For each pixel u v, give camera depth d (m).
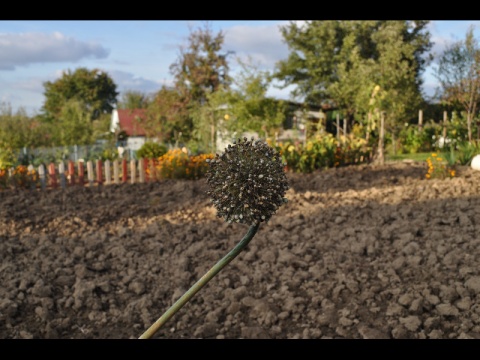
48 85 63.25
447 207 7.91
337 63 37.09
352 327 4.24
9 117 26.69
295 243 6.34
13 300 5.01
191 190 11.13
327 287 4.91
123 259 6.19
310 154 14.45
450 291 4.50
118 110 44.19
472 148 13.93
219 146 24.73
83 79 63.22
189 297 2.11
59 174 14.42
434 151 22.12
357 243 5.98
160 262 6.09
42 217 8.91
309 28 38.00
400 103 24.44
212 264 5.82
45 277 5.62
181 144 28.80
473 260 5.18
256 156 2.19
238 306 4.70
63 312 4.85
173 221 8.34
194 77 34.50
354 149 15.41
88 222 8.58
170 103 34.12
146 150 20.69
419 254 5.46
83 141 29.70
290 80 38.75
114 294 5.26
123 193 11.69
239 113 24.31
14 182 13.30
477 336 3.96
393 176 12.39
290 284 5.06
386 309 4.45
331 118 35.16
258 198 2.13
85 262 6.21
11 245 6.96
